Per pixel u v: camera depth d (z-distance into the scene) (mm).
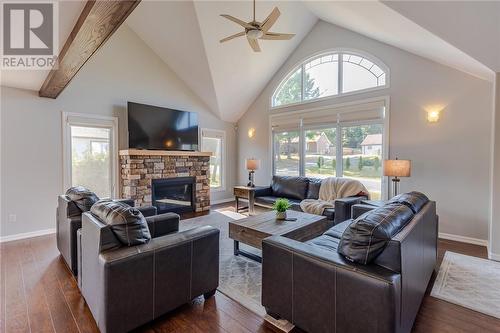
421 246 1858
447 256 2982
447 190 3658
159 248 1736
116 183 4676
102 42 2207
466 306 1988
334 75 4941
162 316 1857
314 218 3100
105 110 4539
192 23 4160
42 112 3885
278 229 2666
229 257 2953
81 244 2066
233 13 4117
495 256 2889
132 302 1608
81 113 4258
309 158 5359
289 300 1653
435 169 3748
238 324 1777
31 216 3807
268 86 6125
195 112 5906
